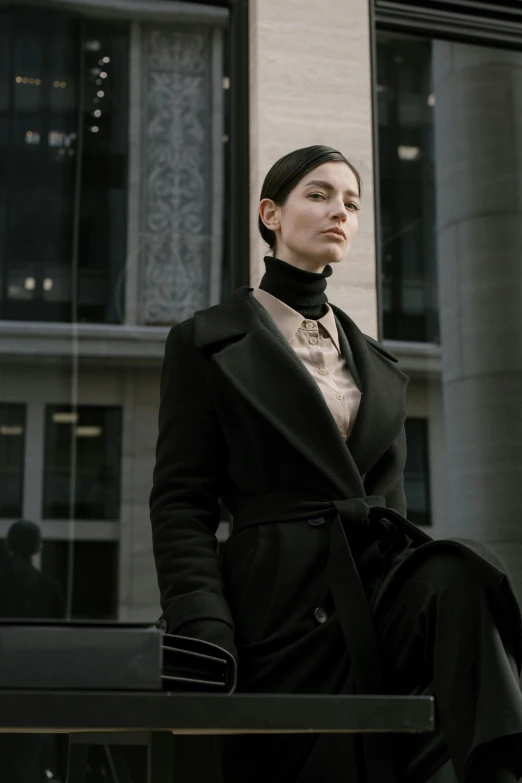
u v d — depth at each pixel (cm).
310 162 263
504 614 201
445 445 489
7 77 492
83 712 154
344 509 237
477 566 201
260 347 250
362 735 217
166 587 237
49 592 446
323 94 484
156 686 162
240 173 491
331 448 241
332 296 460
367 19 497
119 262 484
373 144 492
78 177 488
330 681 223
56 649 161
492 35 536
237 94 497
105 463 464
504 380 498
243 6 505
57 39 499
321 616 230
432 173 516
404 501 263
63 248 481
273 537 238
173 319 484
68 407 466
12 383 463
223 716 158
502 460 489
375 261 470
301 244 261
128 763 380
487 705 189
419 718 165
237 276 485
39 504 454
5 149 485
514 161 522
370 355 265
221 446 253
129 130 496
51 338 471
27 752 410
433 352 498
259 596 235
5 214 479
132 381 474
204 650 196
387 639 221
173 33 507
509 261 512
